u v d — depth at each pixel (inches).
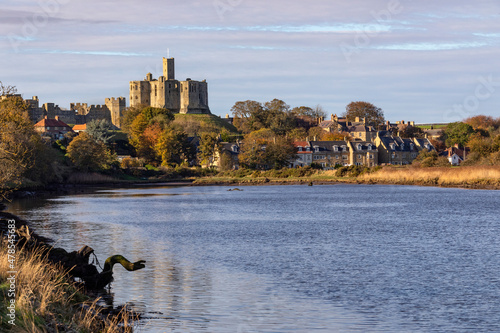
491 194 3804.1
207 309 932.6
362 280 1147.3
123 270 1247.5
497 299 995.9
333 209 2930.6
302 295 1027.3
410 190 4473.4
